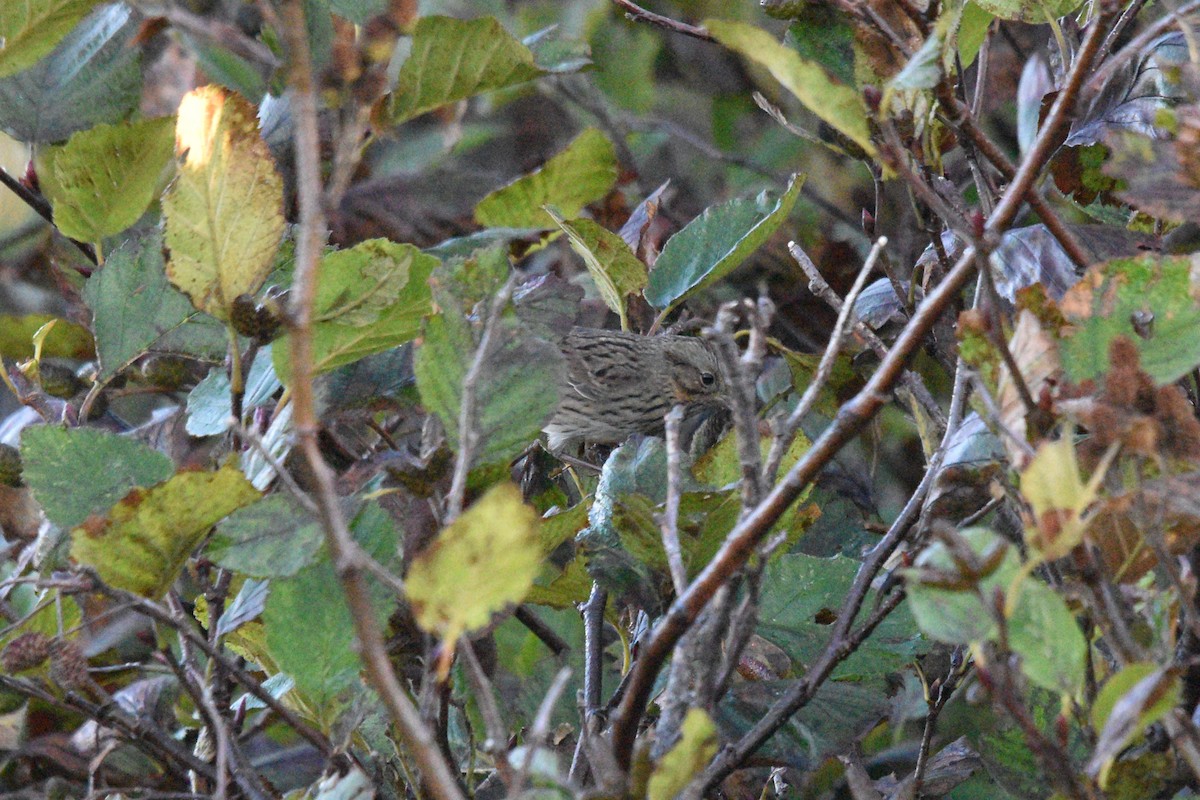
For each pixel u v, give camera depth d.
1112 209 7.79
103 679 8.05
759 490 4.79
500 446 5.11
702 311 11.42
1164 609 4.89
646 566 5.75
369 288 5.62
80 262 9.37
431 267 5.70
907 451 10.34
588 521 6.05
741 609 5.06
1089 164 7.13
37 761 7.89
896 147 4.96
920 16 5.53
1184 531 4.68
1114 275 4.70
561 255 11.46
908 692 7.93
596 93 13.55
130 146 6.77
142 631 8.03
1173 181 5.11
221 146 5.33
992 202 6.73
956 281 4.71
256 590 5.80
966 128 5.66
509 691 7.64
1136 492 4.36
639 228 9.38
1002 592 4.06
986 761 5.60
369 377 6.75
